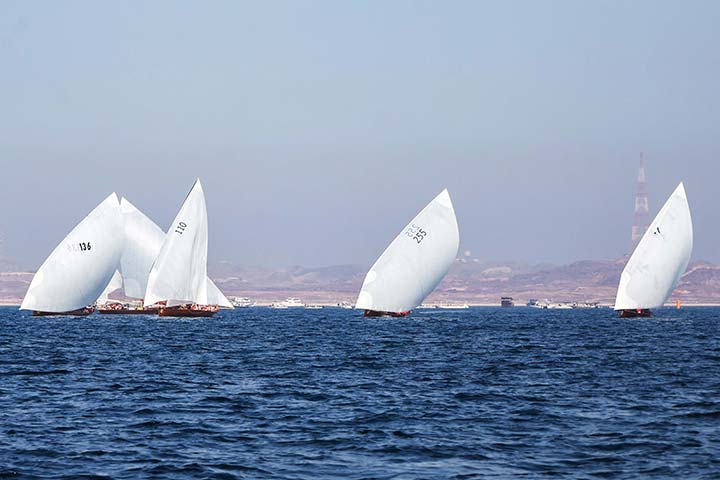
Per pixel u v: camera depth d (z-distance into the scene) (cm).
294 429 10112
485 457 8662
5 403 12106
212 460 8544
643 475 7900
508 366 17838
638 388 13750
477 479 7825
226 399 12512
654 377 15462
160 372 16475
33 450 8925
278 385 14288
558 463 8381
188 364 18238
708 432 9750
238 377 15600
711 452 8756
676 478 7788
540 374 16138
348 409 11581
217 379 15225
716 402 11994
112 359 19438
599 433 9762
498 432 9894
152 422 10544
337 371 16788
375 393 13225
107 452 8875
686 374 15975
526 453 8812
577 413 11150
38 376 15650
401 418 10831
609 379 15138
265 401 12331
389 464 8388
